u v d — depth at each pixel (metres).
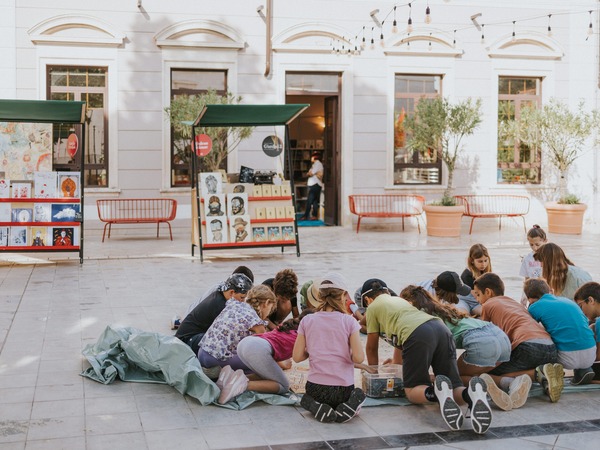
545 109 16.12
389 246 14.07
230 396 5.25
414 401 5.29
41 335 7.16
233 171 16.05
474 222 17.12
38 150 11.72
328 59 16.39
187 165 16.05
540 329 5.65
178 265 11.77
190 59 15.74
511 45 17.19
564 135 16.20
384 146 16.78
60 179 11.64
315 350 5.07
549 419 5.09
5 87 14.89
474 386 4.79
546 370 5.39
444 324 5.43
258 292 5.95
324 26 16.27
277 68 16.19
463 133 15.52
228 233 12.30
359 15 16.52
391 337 5.49
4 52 14.85
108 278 10.45
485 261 7.30
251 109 11.48
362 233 16.17
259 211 12.55
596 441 4.70
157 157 15.70
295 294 6.70
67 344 6.84
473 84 17.08
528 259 7.54
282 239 12.62
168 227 15.88
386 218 16.91
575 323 5.66
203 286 9.85
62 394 5.45
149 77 15.58
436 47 16.83
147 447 4.50
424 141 15.65
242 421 4.98
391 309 5.50
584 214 17.84
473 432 4.83
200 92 16.06
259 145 16.17
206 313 6.18
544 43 17.23
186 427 4.84
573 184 17.78
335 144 16.94
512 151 17.55
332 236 15.62
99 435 4.67
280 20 16.16
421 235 15.91
